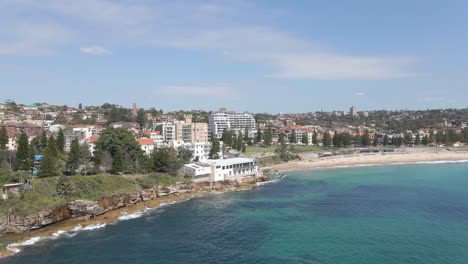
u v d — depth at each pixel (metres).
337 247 82.44
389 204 123.19
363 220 103.81
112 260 75.69
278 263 73.88
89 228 97.06
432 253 78.75
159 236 90.75
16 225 92.25
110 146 155.88
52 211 98.69
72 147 130.50
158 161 149.12
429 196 136.38
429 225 98.56
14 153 144.25
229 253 79.50
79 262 74.56
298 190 151.25
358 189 152.75
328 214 110.62
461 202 125.50
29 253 79.12
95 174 132.25
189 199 134.88
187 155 189.00
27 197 99.12
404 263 73.56
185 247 83.12
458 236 89.44
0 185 103.19
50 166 119.12
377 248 81.69
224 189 150.12
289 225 99.50
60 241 86.88
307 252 79.62
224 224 100.81
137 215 110.94
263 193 145.12
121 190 121.12
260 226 98.75
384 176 192.12
